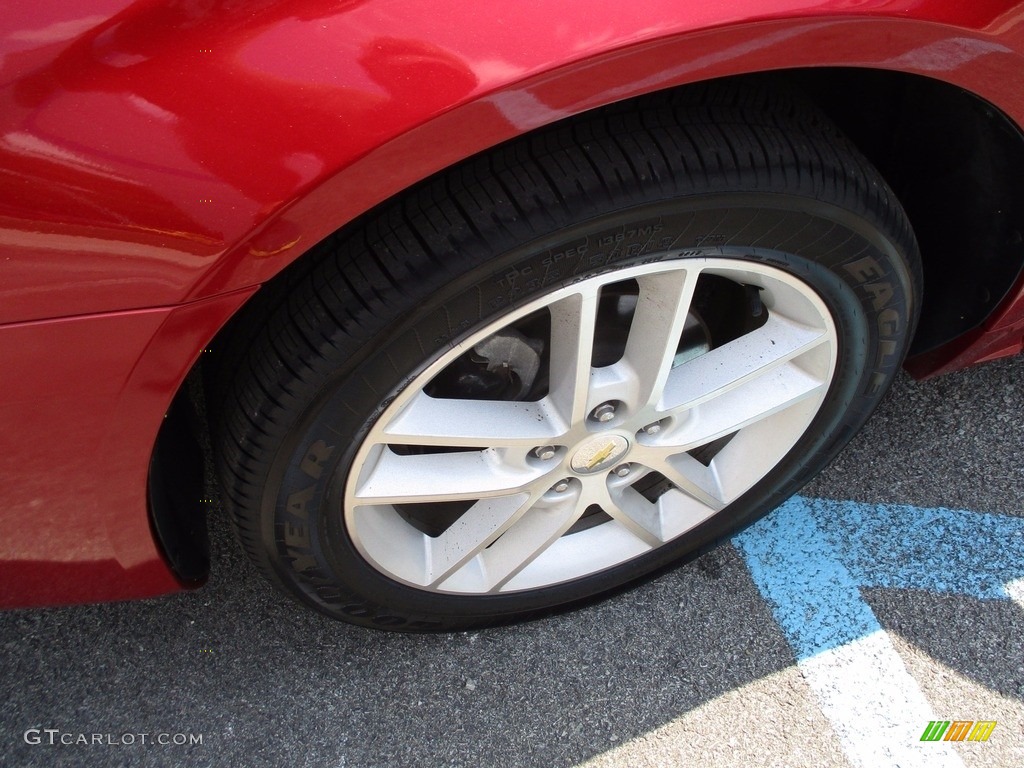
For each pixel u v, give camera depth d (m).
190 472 1.56
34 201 0.91
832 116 1.62
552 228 1.13
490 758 1.67
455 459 1.48
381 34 0.93
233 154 0.94
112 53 0.89
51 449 1.13
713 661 1.79
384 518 1.55
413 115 0.95
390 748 1.68
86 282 0.99
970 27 1.12
